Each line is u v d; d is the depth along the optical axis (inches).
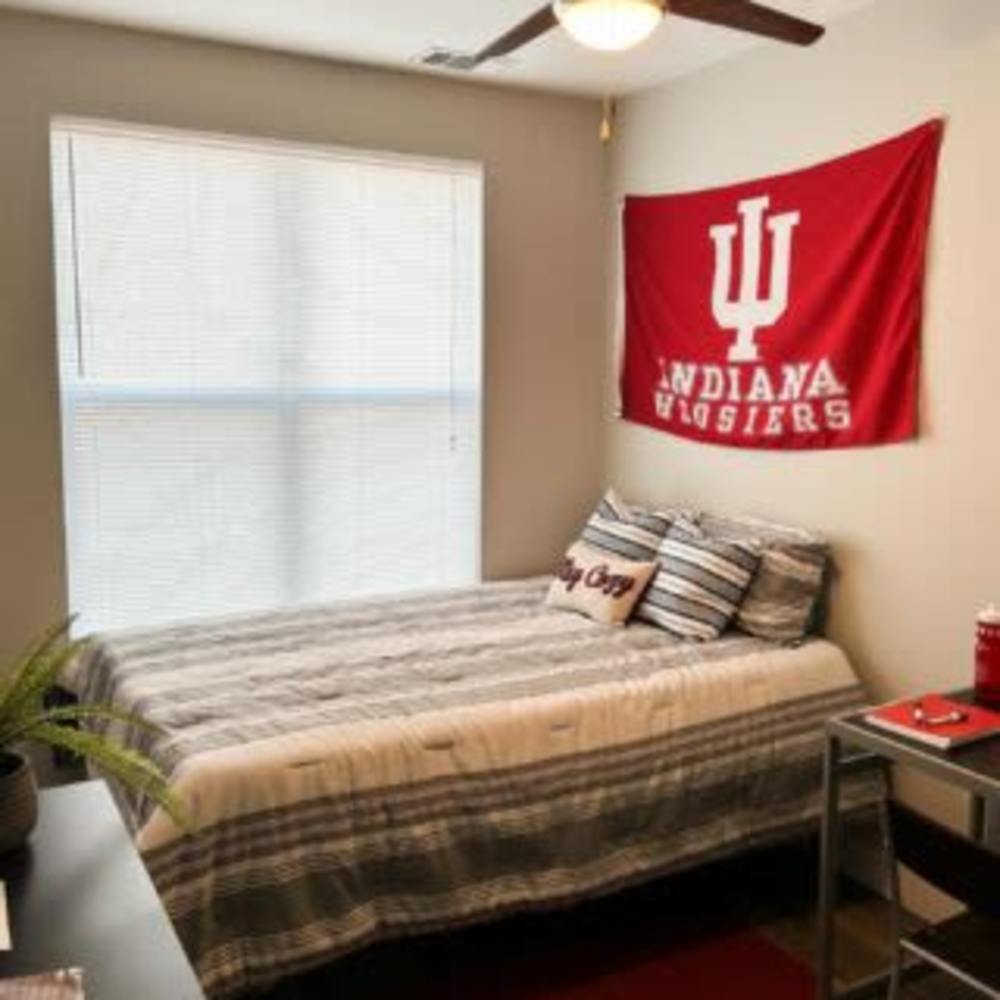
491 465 153.2
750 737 106.8
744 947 105.9
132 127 124.6
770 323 127.5
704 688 106.0
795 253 123.4
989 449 102.1
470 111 144.9
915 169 107.5
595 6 76.1
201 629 122.0
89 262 126.6
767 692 109.3
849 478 118.3
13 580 124.2
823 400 120.5
